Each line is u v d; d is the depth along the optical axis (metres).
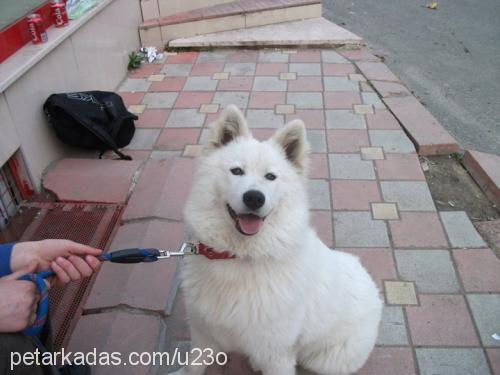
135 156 2.19
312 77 2.91
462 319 1.44
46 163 2.02
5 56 1.85
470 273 1.60
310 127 2.42
